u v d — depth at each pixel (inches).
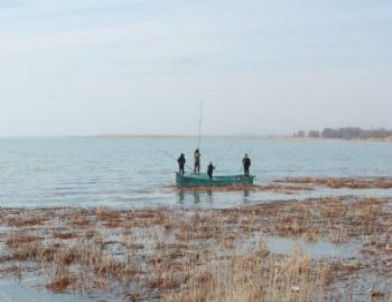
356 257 713.6
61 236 880.9
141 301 531.8
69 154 5551.2
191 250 753.0
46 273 637.3
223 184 1878.7
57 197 1626.5
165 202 1449.3
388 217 1100.5
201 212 1186.0
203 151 6609.3
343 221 1039.0
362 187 1953.7
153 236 868.6
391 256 719.7
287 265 603.8
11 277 620.4
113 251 751.7
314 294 526.3
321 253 738.8
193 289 532.1
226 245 784.3
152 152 6141.7
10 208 1316.4
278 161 4252.0
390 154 5910.4
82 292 562.3
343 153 6259.8
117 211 1218.6
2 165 3486.7
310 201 1433.3
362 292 547.2
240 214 1149.7
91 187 1963.6
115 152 6176.2
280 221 1040.8
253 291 488.4
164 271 626.5
